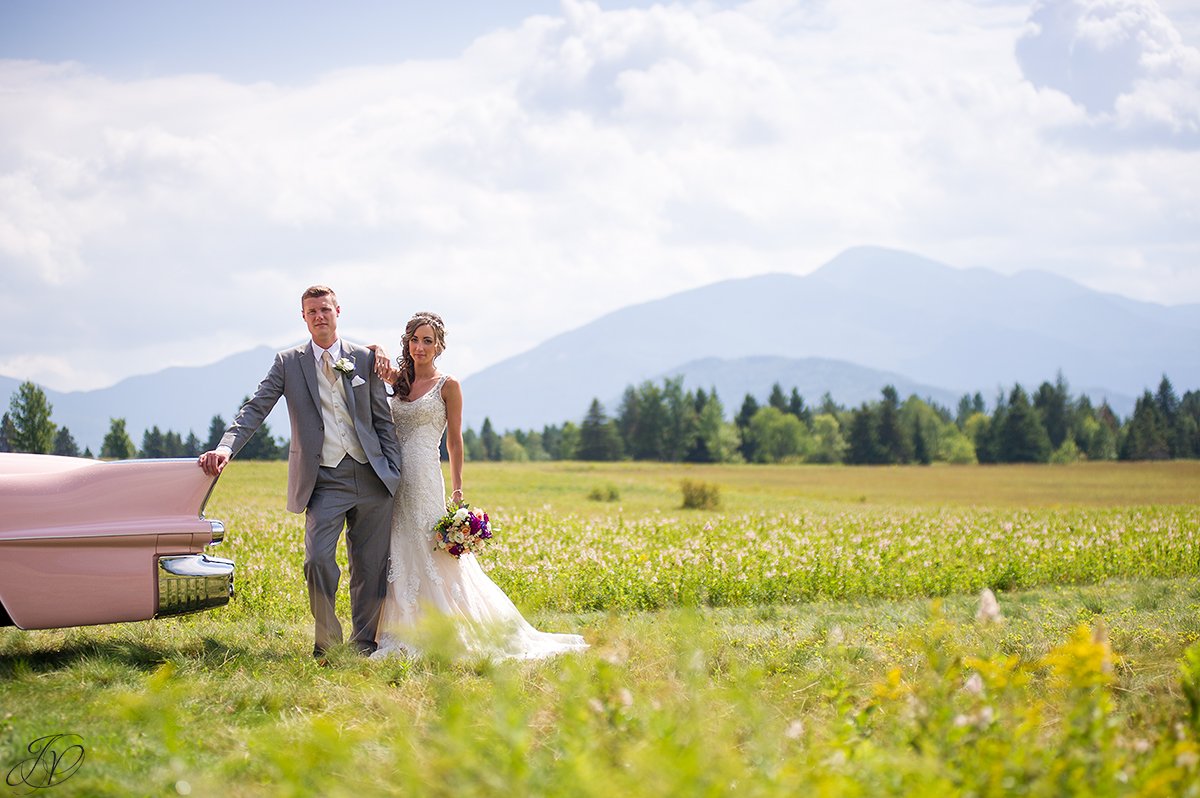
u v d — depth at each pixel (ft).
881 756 11.93
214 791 12.22
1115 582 41.60
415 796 11.08
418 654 21.38
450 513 23.47
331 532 22.17
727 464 425.28
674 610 28.22
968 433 461.78
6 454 20.57
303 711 16.56
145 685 17.17
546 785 11.20
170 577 18.97
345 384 22.49
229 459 20.35
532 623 28.32
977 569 41.24
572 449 462.60
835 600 37.09
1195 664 14.85
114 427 216.74
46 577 18.45
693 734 12.32
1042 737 14.10
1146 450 429.38
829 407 571.28
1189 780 11.21
